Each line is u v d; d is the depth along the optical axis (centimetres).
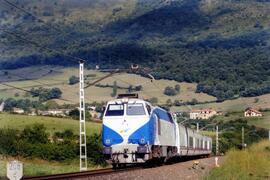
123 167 7362
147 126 6825
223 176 6994
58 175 5409
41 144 11406
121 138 6812
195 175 6662
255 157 9938
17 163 2928
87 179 4728
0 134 11656
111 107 6956
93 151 11062
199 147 13625
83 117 8294
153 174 5712
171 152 8825
